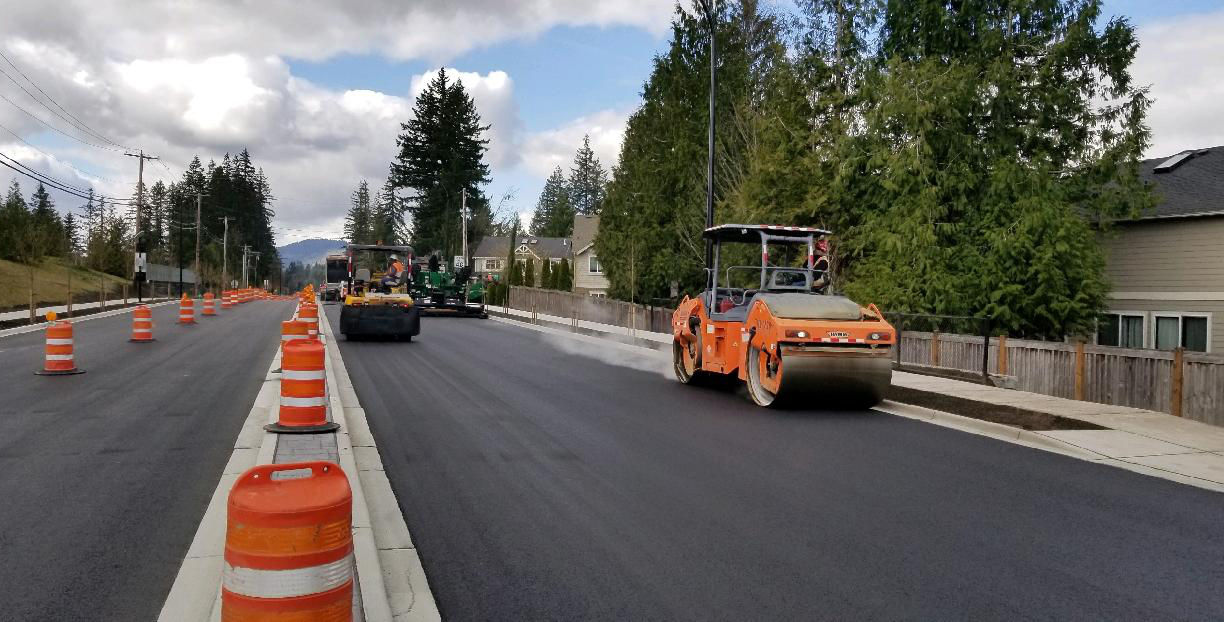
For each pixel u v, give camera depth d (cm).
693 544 570
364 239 14675
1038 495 725
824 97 2502
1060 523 639
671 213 3653
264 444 819
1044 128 2200
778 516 641
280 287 15075
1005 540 592
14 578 491
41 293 4275
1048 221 1945
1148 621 453
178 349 1955
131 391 1259
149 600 461
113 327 2736
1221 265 2111
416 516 628
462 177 7781
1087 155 2158
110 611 445
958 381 1538
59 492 681
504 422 1048
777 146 2641
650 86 3875
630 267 3769
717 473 784
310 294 4309
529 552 549
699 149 3444
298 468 318
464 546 559
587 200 13800
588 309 4075
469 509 649
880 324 1195
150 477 733
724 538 584
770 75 3272
